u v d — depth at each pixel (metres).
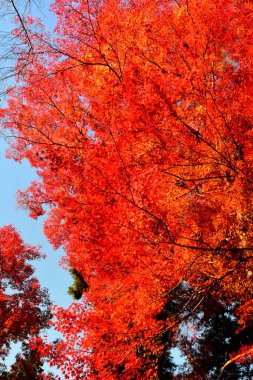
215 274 8.44
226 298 11.27
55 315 8.22
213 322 13.30
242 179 7.38
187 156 7.66
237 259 7.56
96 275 8.80
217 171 7.92
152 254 7.70
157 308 8.27
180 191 8.11
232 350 13.16
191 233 8.09
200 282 8.79
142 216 7.21
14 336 17.75
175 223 7.87
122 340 7.97
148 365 8.20
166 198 7.80
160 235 7.38
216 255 8.11
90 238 7.78
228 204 7.80
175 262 7.91
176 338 13.20
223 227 8.12
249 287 8.39
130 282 8.31
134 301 8.30
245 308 9.03
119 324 8.16
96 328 8.13
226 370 12.86
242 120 7.73
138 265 7.85
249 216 7.79
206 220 8.19
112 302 9.14
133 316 8.23
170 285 8.30
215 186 8.09
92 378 7.77
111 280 8.62
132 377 7.87
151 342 8.07
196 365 13.62
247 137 7.60
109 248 7.56
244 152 7.51
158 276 8.06
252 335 13.30
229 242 8.23
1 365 17.59
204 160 7.68
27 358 17.55
